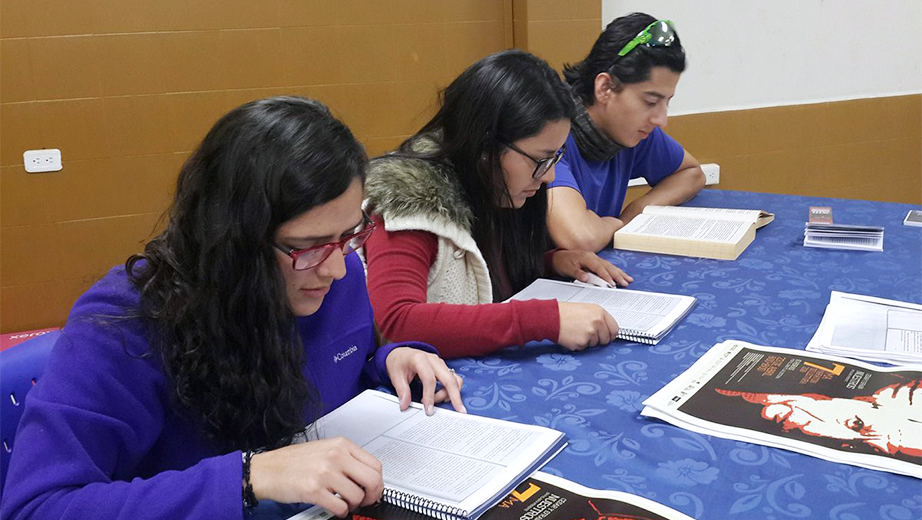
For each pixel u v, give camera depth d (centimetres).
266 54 312
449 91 154
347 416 109
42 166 296
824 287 156
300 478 83
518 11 333
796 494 87
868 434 97
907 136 380
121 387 90
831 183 377
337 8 316
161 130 307
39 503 81
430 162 151
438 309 133
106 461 89
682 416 105
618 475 92
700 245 180
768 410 105
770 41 351
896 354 120
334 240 93
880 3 358
